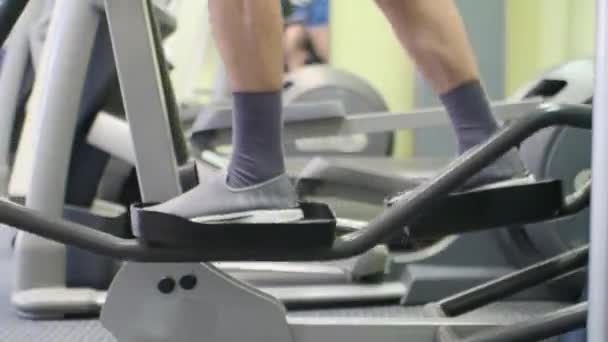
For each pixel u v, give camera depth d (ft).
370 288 6.67
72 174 6.57
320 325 4.29
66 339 5.37
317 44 14.34
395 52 14.58
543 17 12.57
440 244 6.84
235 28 3.74
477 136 4.32
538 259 6.67
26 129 7.24
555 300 6.71
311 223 3.72
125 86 4.32
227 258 3.77
